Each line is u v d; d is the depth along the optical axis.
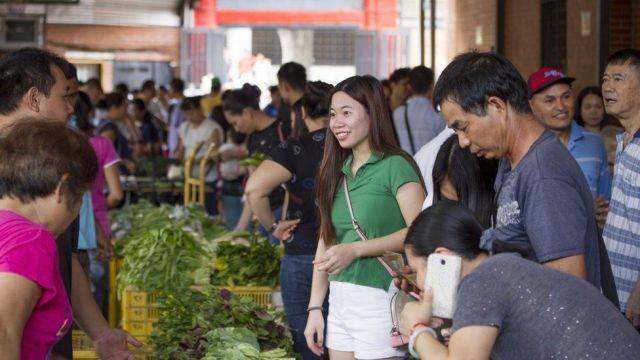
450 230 2.87
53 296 2.69
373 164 4.40
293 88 7.41
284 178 5.13
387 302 4.34
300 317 5.14
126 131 13.08
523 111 3.13
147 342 5.34
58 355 3.66
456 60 3.17
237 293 6.09
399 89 10.24
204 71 26.98
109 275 7.30
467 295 2.69
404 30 27.75
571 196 3.05
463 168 3.58
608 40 9.58
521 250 3.00
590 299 2.70
